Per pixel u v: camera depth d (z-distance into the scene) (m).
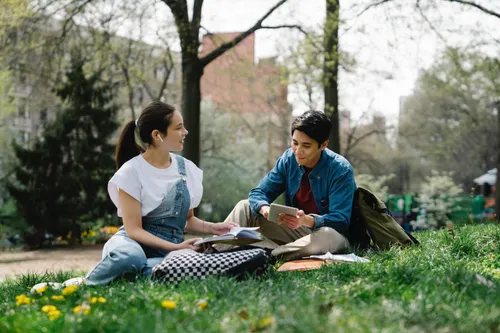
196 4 17.44
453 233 6.04
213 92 35.94
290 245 5.20
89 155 18.92
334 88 17.75
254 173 35.28
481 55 19.33
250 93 31.30
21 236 19.25
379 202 5.59
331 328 2.61
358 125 37.00
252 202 5.63
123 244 4.39
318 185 5.60
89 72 20.80
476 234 6.17
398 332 2.66
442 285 3.54
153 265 4.35
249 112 38.16
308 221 5.23
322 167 5.59
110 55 20.39
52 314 3.23
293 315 2.80
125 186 4.54
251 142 36.22
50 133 18.84
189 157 17.55
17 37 18.95
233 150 35.50
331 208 5.45
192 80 17.67
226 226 5.00
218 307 3.16
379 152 42.75
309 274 4.25
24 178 18.81
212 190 34.34
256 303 3.16
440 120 40.09
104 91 19.81
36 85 22.33
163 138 4.65
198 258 4.09
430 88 34.81
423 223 21.66
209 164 34.66
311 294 3.36
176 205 4.69
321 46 17.56
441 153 40.00
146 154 4.71
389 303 3.09
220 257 4.09
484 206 22.73
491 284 3.74
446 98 36.66
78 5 17.73
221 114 35.25
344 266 4.31
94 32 18.92
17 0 17.03
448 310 3.00
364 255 5.36
